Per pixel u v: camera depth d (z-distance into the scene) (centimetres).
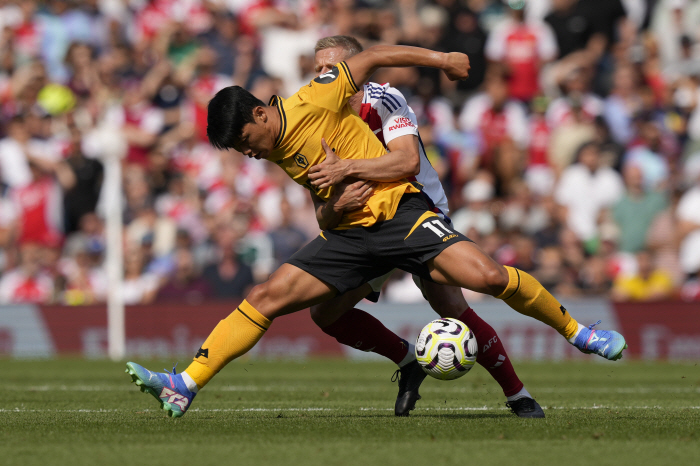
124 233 4594
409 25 5359
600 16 5375
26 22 5550
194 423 1545
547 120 4934
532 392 2403
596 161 4609
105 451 1213
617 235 4300
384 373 3098
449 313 1653
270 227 4466
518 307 1523
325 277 1555
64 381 2716
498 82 4931
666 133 4903
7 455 1183
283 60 5478
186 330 3956
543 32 5297
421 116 4972
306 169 1545
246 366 3425
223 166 4791
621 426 1466
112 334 3869
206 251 4328
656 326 3816
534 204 4469
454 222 4538
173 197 4738
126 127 4991
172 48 5344
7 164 4906
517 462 1124
